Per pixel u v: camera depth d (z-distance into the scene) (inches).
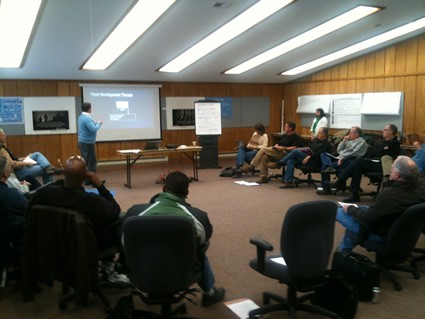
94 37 232.4
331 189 235.6
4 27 214.5
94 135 257.1
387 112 302.5
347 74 337.4
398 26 261.9
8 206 108.2
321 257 89.0
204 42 273.6
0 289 115.0
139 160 348.8
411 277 121.2
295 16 230.5
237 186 256.8
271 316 99.3
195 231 83.3
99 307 104.5
